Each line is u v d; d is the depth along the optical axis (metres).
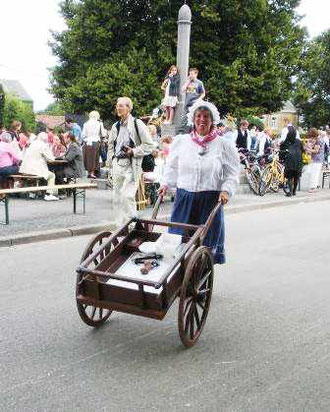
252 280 6.43
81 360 4.10
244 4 28.92
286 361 4.20
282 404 3.54
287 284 6.32
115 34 30.33
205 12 27.66
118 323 4.90
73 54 31.55
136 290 4.08
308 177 17.62
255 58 28.56
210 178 5.02
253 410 3.45
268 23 29.89
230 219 10.91
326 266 7.22
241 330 4.84
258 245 8.39
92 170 15.23
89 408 3.41
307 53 31.98
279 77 29.41
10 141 13.09
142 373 3.91
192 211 5.11
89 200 12.09
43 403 3.46
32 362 4.04
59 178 12.55
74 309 5.22
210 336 4.67
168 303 4.12
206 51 29.08
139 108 27.72
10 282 6.01
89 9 29.97
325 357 4.31
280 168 15.09
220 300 5.66
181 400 3.55
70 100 30.11
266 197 14.12
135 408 3.43
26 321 4.87
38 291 5.72
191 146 5.04
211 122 4.98
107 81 28.06
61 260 7.04
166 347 4.39
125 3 29.67
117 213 8.44
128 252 4.67
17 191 8.85
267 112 31.75
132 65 28.47
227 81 28.27
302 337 4.72
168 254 4.50
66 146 15.34
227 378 3.88
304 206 13.34
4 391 3.60
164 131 16.30
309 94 32.59
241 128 15.59
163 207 11.45
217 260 5.27
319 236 9.30
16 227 8.63
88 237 8.58
